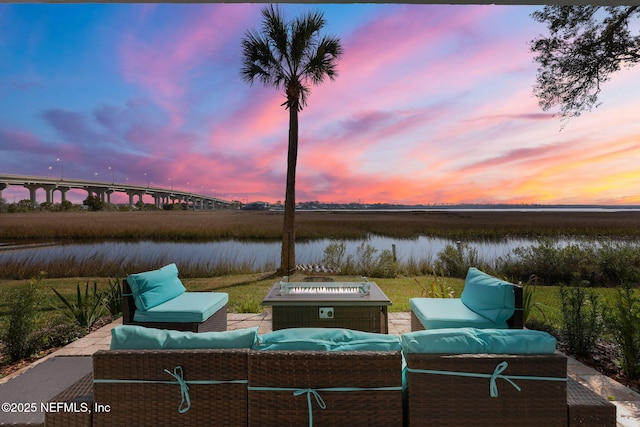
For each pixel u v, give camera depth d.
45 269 8.30
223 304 3.57
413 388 1.33
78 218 31.50
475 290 2.96
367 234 17.52
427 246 13.43
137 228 19.92
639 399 2.29
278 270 8.34
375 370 1.31
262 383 1.32
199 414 1.33
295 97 8.55
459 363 1.31
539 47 6.27
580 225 18.80
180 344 1.39
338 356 1.31
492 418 1.31
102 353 1.33
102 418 1.33
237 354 1.33
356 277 3.83
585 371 2.75
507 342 1.37
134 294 3.04
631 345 2.61
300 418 1.31
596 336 3.08
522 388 1.31
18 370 2.85
